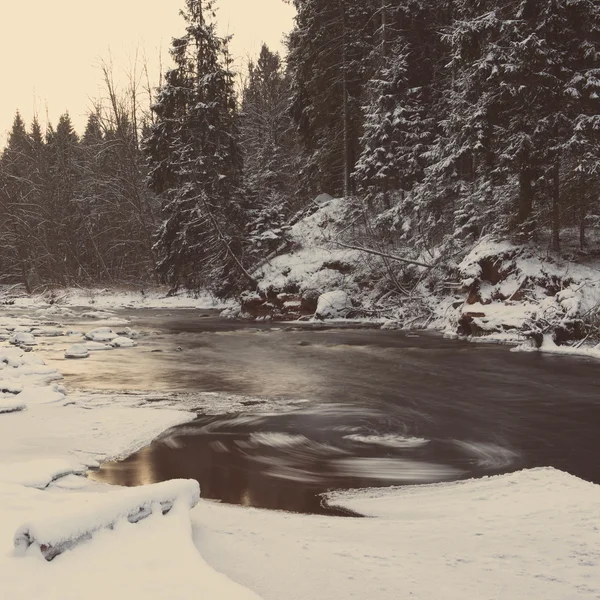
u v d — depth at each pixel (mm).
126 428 9633
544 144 24109
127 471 7590
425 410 11625
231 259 40062
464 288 25547
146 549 4199
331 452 8664
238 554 4547
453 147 29344
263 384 14484
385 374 15953
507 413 11398
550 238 25875
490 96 25609
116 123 61844
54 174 71062
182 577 3766
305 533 5168
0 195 69625
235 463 8047
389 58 37344
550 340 20203
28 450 8211
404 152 36500
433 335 25578
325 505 6379
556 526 5145
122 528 4492
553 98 23812
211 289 45562
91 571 3848
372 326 30344
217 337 25906
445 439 9484
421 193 31797
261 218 40219
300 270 36938
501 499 6176
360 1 42469
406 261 30859
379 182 37625
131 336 26094
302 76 46906
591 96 22516
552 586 3984
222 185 40969
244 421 10539
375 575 4156
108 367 17188
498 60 24219
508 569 4262
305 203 51375
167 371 16500
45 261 68312
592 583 4023
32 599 3455
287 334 26969
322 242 38500
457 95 28781
